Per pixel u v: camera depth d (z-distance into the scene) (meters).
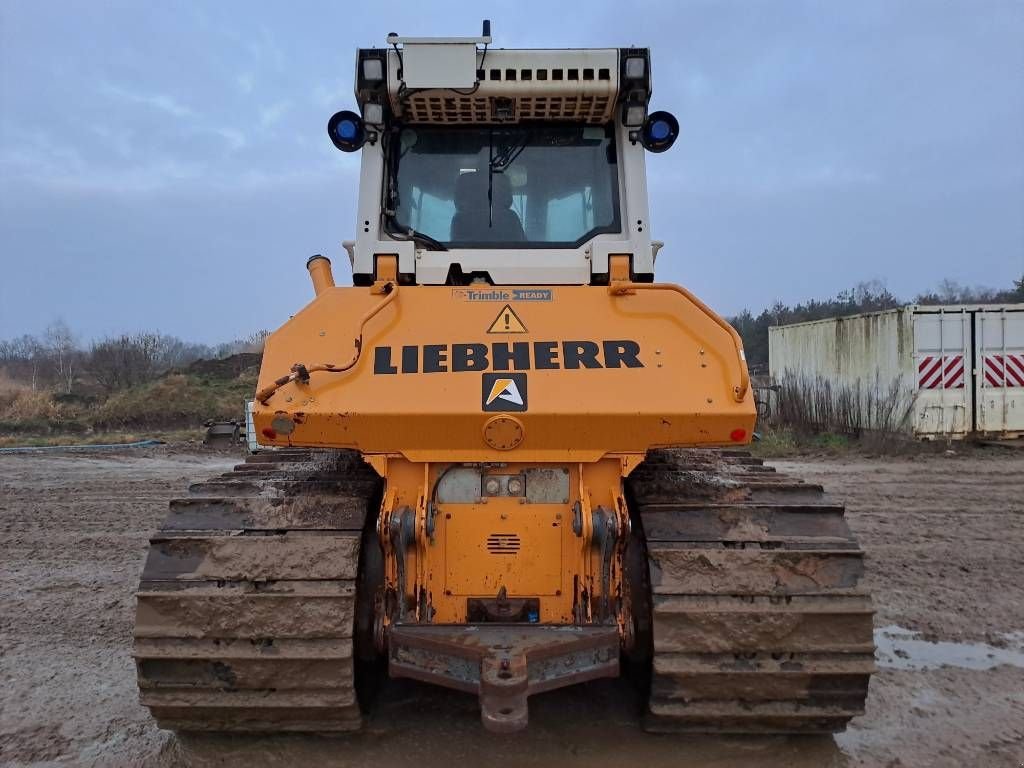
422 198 4.37
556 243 4.31
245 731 3.32
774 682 3.06
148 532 7.50
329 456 4.28
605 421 3.16
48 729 3.63
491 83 4.09
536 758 3.35
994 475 10.70
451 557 3.23
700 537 3.19
